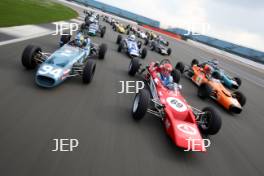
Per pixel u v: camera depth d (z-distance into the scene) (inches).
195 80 382.9
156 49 668.7
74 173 120.8
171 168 149.2
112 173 128.8
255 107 365.7
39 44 353.7
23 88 193.8
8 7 652.7
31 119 155.9
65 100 195.2
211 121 193.8
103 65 341.4
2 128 139.4
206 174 154.6
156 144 169.6
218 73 447.2
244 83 581.0
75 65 244.8
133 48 454.0
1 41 308.0
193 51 1080.2
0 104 163.0
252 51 1587.1
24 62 223.5
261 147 221.6
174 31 2412.6
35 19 602.9
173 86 226.1
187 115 191.6
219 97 307.0
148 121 200.1
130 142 162.7
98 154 140.7
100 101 213.3
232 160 182.2
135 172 135.3
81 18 1047.0
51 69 207.2
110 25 1174.3
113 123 180.9
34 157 123.9
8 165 114.3
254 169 178.2
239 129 252.4
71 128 158.9
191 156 168.9
